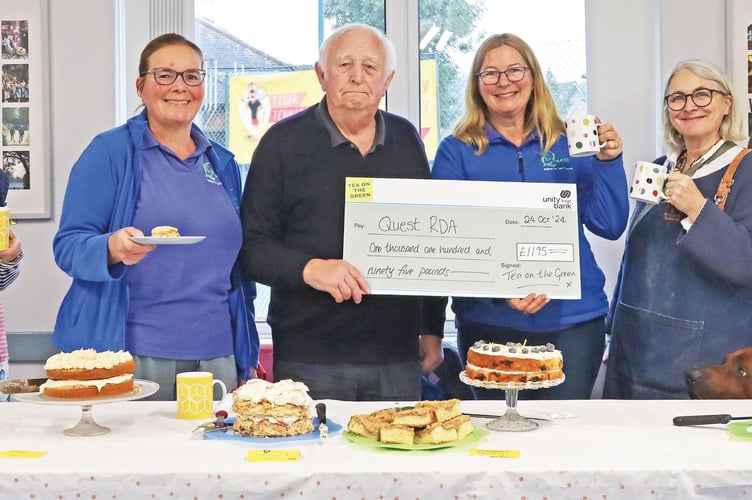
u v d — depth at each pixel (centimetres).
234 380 230
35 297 311
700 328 239
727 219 228
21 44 306
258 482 128
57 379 159
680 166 253
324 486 128
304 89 323
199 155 233
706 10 305
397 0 319
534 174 241
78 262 206
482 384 163
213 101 325
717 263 227
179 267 221
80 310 219
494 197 220
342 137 230
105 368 160
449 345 289
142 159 225
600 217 241
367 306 226
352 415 166
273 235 233
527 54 239
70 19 308
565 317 240
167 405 188
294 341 229
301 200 229
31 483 128
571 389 243
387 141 235
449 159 246
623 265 263
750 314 238
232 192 241
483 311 244
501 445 145
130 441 150
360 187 219
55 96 309
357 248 217
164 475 128
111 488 128
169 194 224
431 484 128
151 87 222
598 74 317
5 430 160
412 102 322
